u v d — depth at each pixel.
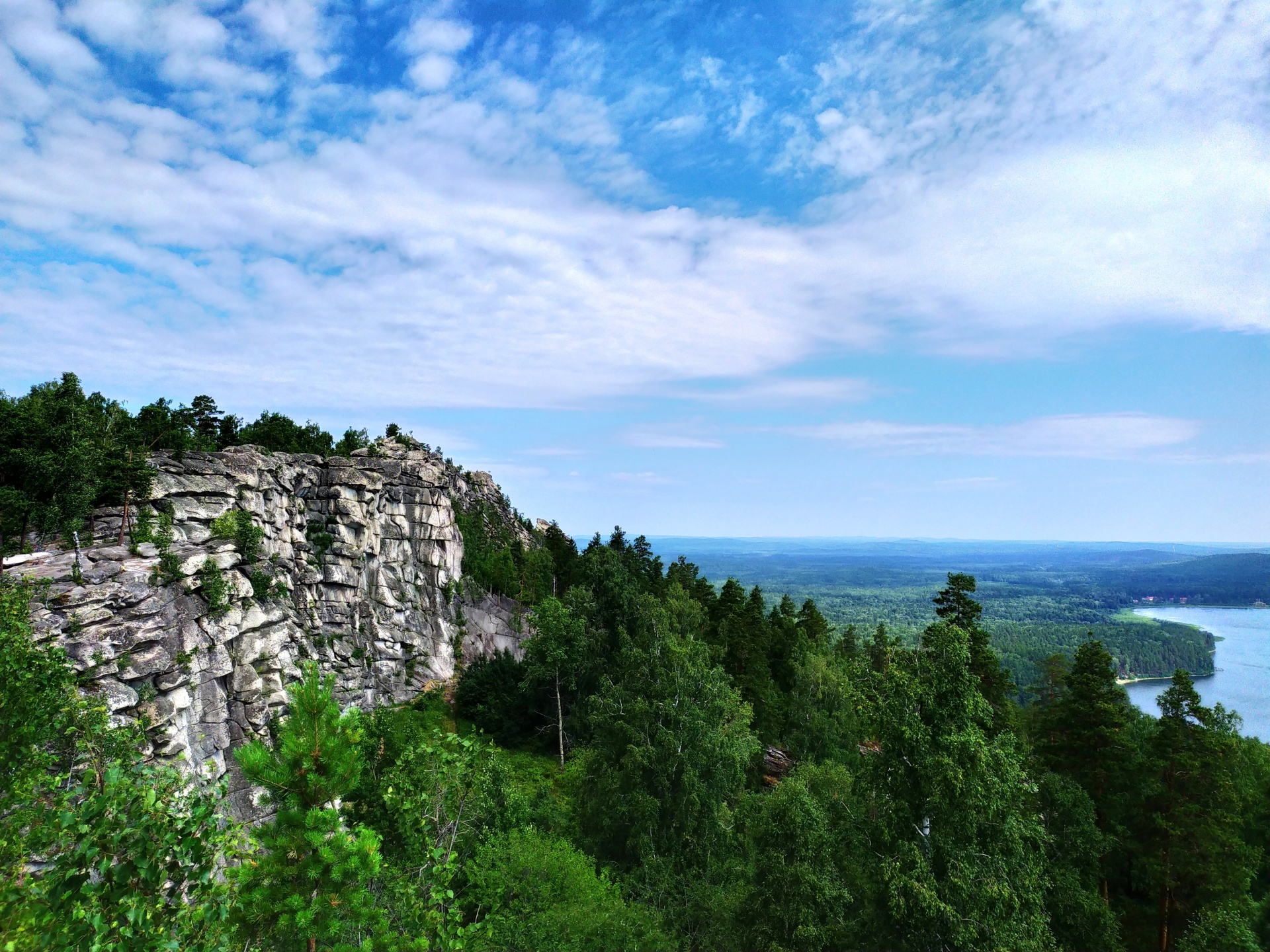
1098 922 32.84
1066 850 35.34
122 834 10.08
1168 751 38.81
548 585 104.81
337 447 90.81
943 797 26.91
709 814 39.69
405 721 57.75
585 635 67.19
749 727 64.38
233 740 39.59
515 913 29.50
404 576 73.25
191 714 36.47
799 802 31.66
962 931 25.05
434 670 71.38
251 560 47.81
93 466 40.81
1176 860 37.88
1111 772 40.12
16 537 37.81
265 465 57.41
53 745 16.34
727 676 60.03
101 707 17.52
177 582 38.97
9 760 13.72
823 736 60.09
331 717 12.27
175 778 12.92
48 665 16.05
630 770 39.31
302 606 58.56
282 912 11.60
